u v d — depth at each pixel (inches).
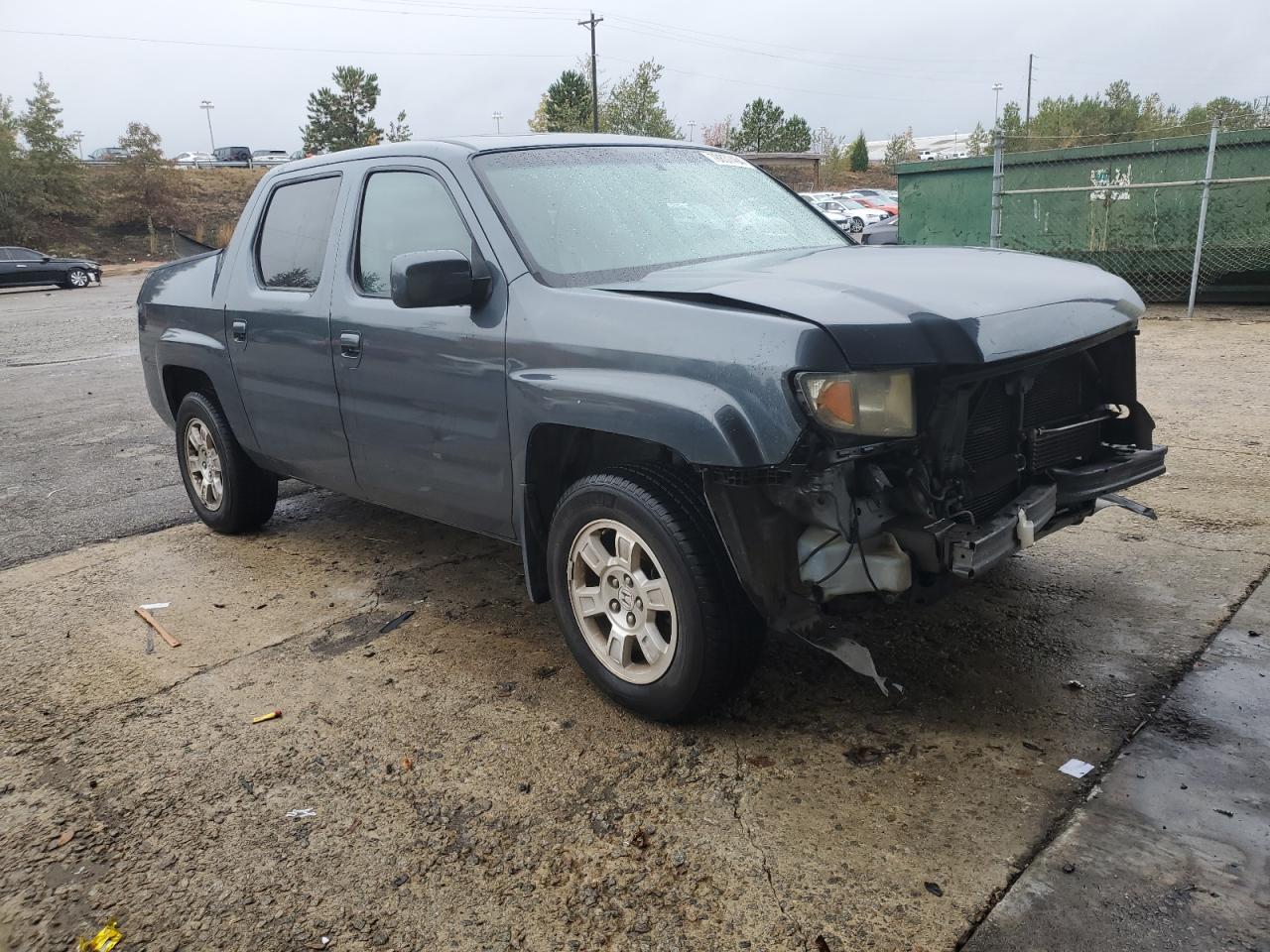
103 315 781.9
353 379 157.5
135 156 1991.9
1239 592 150.6
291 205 178.5
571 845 103.0
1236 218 438.9
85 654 156.3
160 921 96.1
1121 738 115.0
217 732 130.1
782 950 86.8
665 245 143.7
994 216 455.5
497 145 149.6
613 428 116.5
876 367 102.3
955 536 108.3
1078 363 133.1
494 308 133.3
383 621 162.7
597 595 128.3
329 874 101.1
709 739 120.9
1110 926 86.4
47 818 113.7
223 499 204.8
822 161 2615.7
